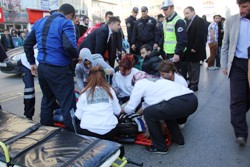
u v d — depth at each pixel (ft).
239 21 10.30
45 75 10.96
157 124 10.54
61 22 10.64
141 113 11.98
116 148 7.01
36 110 16.37
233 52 10.48
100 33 14.44
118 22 14.93
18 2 63.16
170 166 9.74
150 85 10.61
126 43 26.71
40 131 7.68
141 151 10.88
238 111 10.78
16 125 7.95
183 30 16.10
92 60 13.29
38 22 11.29
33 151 6.62
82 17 28.73
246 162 9.87
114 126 10.18
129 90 13.48
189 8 18.93
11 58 27.04
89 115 9.94
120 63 13.32
